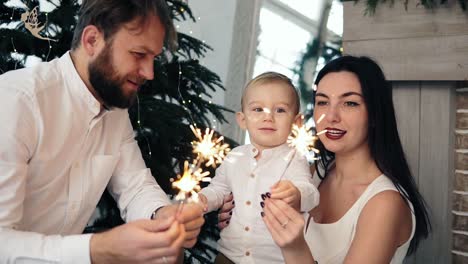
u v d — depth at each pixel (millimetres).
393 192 1240
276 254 1333
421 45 1949
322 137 1350
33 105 1067
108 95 1120
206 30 3141
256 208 1361
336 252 1280
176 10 1758
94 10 1067
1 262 964
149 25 1060
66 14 1510
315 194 1289
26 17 1417
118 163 1339
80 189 1205
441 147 1989
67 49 1573
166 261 905
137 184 1334
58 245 950
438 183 1994
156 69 1603
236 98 3117
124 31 1048
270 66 3270
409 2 1960
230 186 1455
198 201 1151
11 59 1574
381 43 2031
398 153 1346
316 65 3164
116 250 917
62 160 1157
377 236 1177
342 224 1293
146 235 885
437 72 1923
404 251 1278
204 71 1789
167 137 1595
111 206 1594
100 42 1077
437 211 1992
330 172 1510
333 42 3158
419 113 2037
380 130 1327
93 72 1098
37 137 1083
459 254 1992
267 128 1396
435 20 1915
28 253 949
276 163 1398
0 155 1001
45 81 1112
